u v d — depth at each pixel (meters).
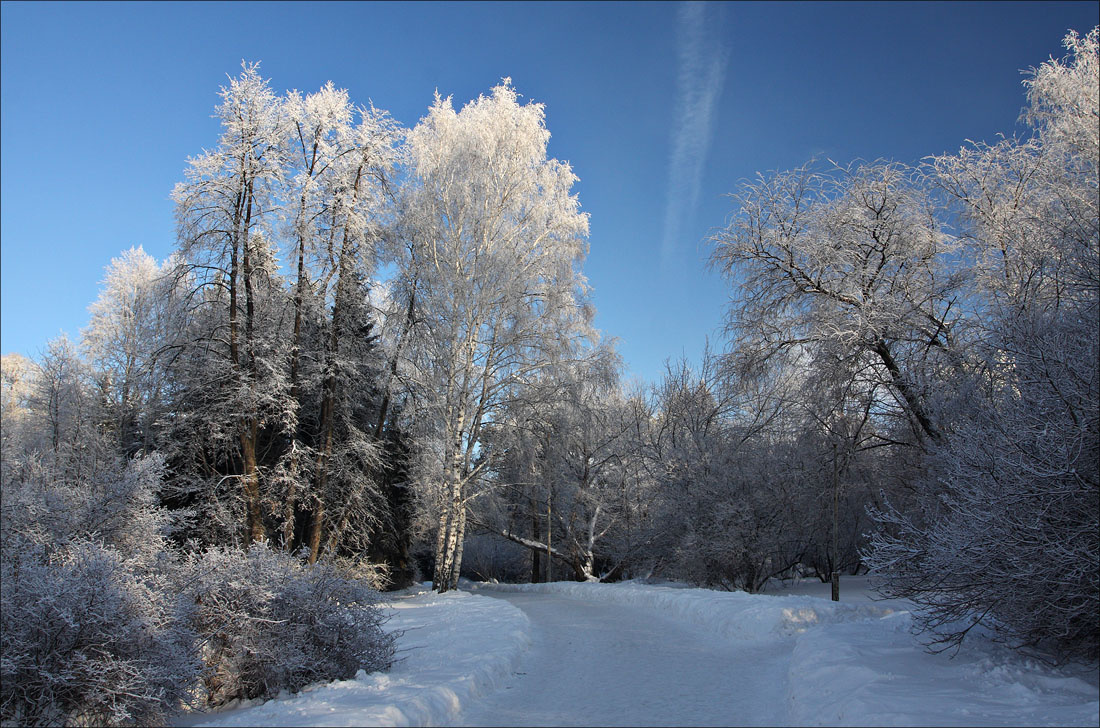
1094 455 7.12
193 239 18.98
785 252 19.31
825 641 9.53
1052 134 14.77
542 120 25.73
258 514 18.88
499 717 7.32
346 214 21.17
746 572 22.47
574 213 25.20
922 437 18.53
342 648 9.92
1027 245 12.96
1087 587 6.85
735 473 22.48
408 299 24.91
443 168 23.56
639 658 10.99
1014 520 7.19
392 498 29.39
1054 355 7.59
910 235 18.23
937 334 18.22
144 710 8.30
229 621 9.78
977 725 5.42
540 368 24.52
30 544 9.48
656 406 34.88
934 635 9.25
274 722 6.56
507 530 39.94
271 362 20.16
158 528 12.24
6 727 7.42
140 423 25.69
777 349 20.23
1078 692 6.43
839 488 22.62
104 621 8.04
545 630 14.44
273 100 20.52
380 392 25.64
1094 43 14.69
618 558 31.70
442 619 15.78
